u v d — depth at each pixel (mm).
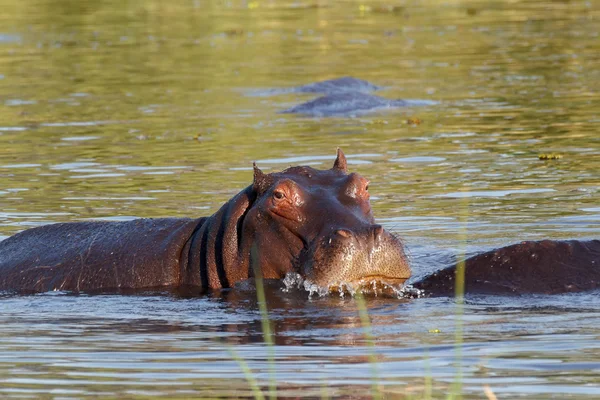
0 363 15352
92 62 62250
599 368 14227
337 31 74062
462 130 39031
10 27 80000
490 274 19344
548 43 64312
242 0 94688
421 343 15703
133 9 89438
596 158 32812
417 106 45219
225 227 19953
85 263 21172
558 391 13344
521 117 41250
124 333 17047
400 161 33500
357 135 38750
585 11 80375
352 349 15539
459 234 23516
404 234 23766
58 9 89875
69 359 15508
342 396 13336
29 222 25969
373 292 18750
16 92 52094
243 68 58562
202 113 44906
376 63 59031
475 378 13961
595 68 53938
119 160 34938
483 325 16672
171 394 13664
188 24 79812
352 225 18391
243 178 31281
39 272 21328
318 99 46344
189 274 20453
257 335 16594
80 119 44000
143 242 21281
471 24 75562
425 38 68938
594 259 19438
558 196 27406
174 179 31453
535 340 15664
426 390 13438
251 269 19438
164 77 56031
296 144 37125
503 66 56031
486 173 31062
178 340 16469
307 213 18766
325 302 18438
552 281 18984
